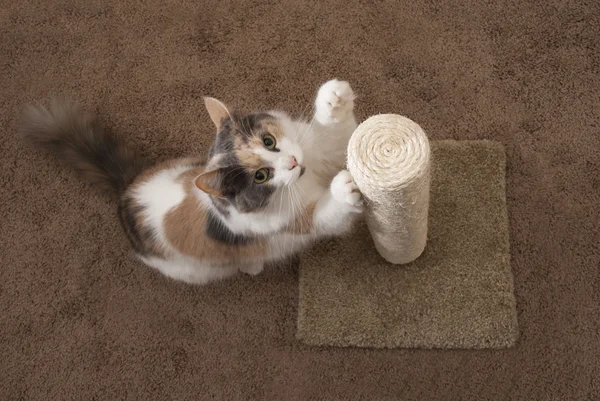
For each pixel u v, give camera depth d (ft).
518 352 5.27
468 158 5.76
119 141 5.87
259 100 6.29
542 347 5.26
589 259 5.42
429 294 5.48
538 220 5.59
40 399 5.71
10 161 6.43
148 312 5.86
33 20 6.87
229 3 6.65
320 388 5.43
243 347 5.65
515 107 5.94
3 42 6.83
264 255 5.26
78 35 6.78
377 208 4.14
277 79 6.34
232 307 5.77
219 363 5.63
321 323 5.53
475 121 5.95
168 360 5.70
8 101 6.63
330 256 5.72
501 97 5.99
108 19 6.79
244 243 4.94
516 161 5.79
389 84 6.17
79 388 5.72
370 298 5.55
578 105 5.87
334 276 5.66
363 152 3.65
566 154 5.74
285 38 6.46
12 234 6.23
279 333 5.64
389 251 5.16
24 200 6.32
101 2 6.86
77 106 6.25
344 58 6.31
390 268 5.61
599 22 6.09
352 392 5.38
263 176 4.28
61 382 5.75
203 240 4.96
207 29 6.61
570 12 6.16
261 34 6.51
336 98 4.23
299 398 5.43
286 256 5.64
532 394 5.16
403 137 3.65
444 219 5.65
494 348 5.29
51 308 5.98
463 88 6.07
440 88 6.10
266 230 4.72
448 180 5.74
